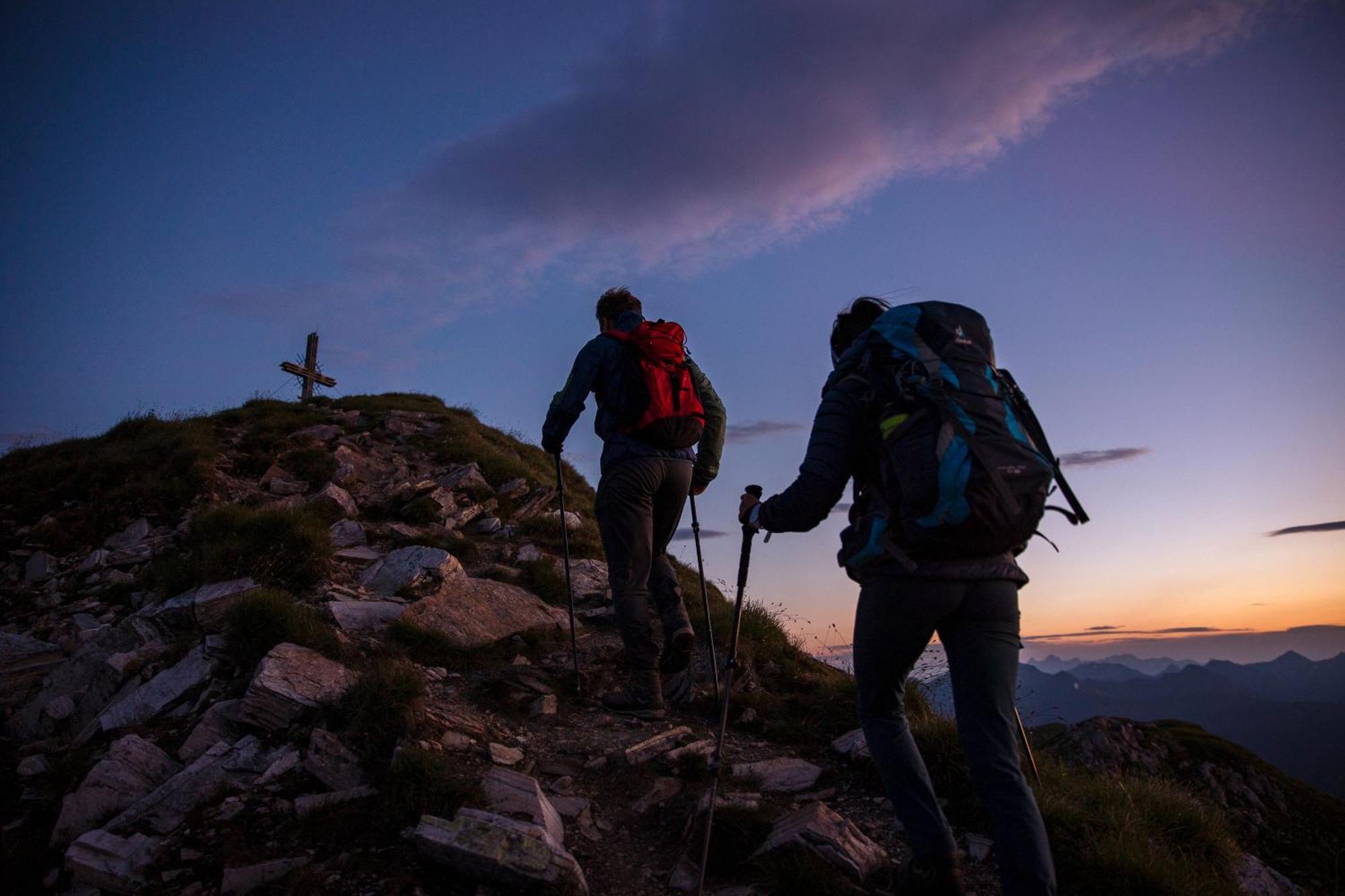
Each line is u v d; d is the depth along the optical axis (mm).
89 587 6797
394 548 7645
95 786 3666
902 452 2396
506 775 3574
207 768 3656
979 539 2352
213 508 6742
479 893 2904
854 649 2719
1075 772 4426
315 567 6059
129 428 11102
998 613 2496
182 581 5883
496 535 8875
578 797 3715
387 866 3020
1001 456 2357
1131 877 3107
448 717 4164
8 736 4742
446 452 11641
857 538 2584
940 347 2576
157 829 3336
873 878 3150
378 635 5250
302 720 3979
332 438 11594
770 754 4422
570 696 4988
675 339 4793
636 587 4719
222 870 3014
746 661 5594
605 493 4684
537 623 5984
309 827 3221
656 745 4215
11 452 10953
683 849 3322
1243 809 5336
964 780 3789
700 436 4812
